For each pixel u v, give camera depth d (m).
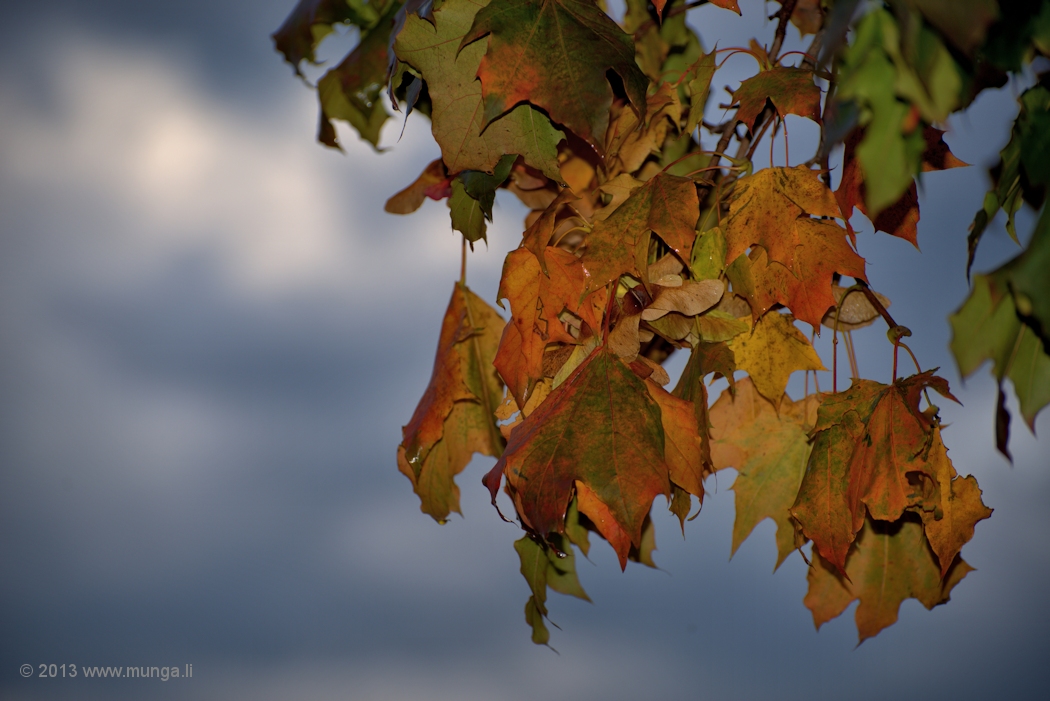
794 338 2.00
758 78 1.99
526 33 1.95
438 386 2.08
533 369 1.97
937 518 1.97
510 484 1.99
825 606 2.07
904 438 1.97
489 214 1.97
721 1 1.98
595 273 1.96
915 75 1.80
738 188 1.98
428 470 2.09
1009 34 1.83
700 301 1.96
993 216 1.89
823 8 2.04
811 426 2.05
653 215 1.96
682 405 1.96
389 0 2.13
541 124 1.96
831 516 1.98
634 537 1.93
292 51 2.17
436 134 1.97
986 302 1.86
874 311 2.00
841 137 1.83
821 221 1.96
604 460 1.94
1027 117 1.87
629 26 2.14
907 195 1.98
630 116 2.02
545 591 2.05
